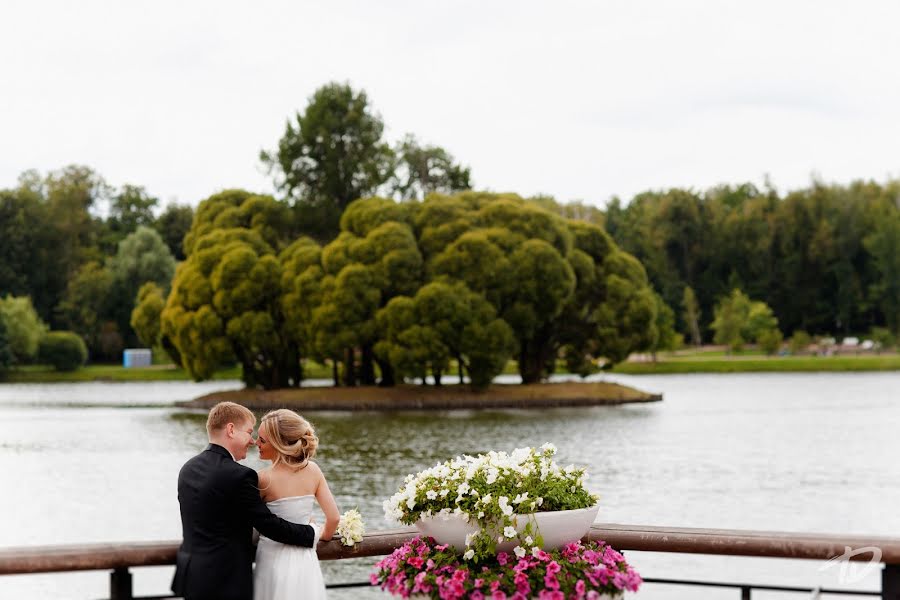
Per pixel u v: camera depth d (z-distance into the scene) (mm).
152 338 78625
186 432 49844
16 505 27453
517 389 68000
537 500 5410
